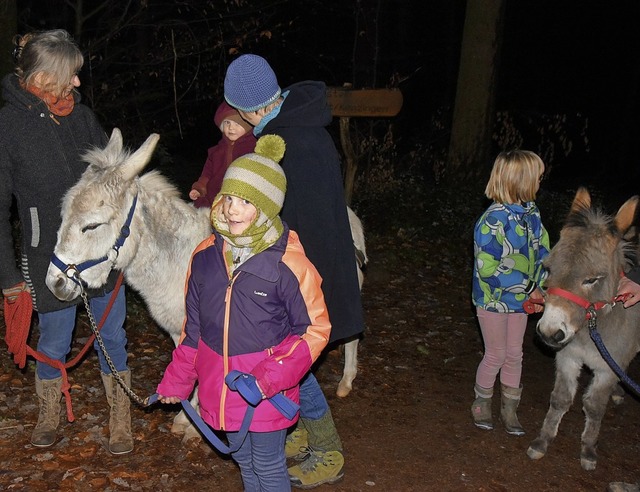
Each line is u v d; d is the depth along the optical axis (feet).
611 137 69.46
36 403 14.52
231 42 32.94
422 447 14.38
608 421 16.29
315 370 17.75
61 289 10.72
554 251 12.35
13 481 11.83
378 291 24.72
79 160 11.48
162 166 34.55
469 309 23.85
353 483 12.82
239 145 12.60
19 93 10.75
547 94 70.79
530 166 12.88
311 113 11.37
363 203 32.94
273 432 9.45
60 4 39.42
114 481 12.10
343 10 52.03
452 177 37.37
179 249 12.25
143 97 31.76
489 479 13.35
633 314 13.08
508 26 69.15
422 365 18.85
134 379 16.24
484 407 15.06
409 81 62.44
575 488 13.28
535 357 20.03
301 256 9.15
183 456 13.08
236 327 9.03
